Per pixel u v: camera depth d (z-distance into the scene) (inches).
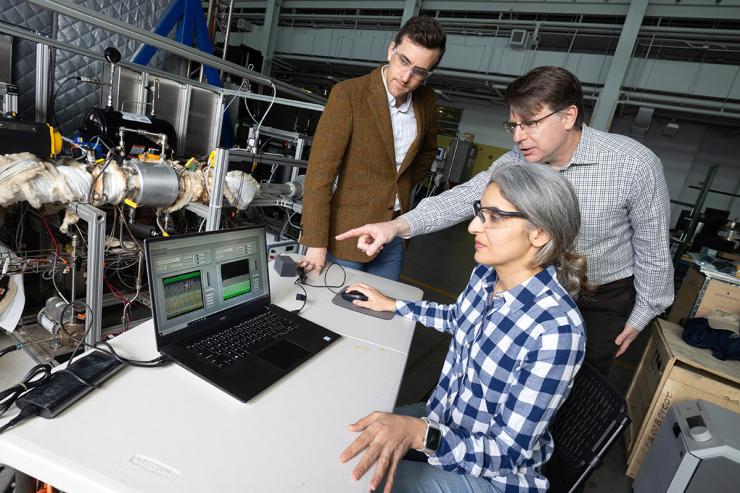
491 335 33.5
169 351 31.9
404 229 53.7
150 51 123.0
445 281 177.8
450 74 259.1
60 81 117.4
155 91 105.9
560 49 272.2
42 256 58.9
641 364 90.4
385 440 27.4
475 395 34.4
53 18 111.3
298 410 29.5
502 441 30.4
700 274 100.5
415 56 53.0
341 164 63.0
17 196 50.6
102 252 56.1
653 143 312.8
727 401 66.7
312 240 57.5
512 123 45.4
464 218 57.4
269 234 92.9
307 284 54.2
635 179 47.3
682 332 80.0
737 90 189.3
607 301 56.2
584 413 35.8
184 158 103.1
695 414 62.0
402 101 63.0
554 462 37.8
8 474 33.9
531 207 29.9
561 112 42.0
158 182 63.7
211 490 21.6
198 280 36.1
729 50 193.6
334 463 25.4
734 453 54.3
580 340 30.5
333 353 38.5
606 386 34.7
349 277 60.6
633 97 210.8
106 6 121.9
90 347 32.6
